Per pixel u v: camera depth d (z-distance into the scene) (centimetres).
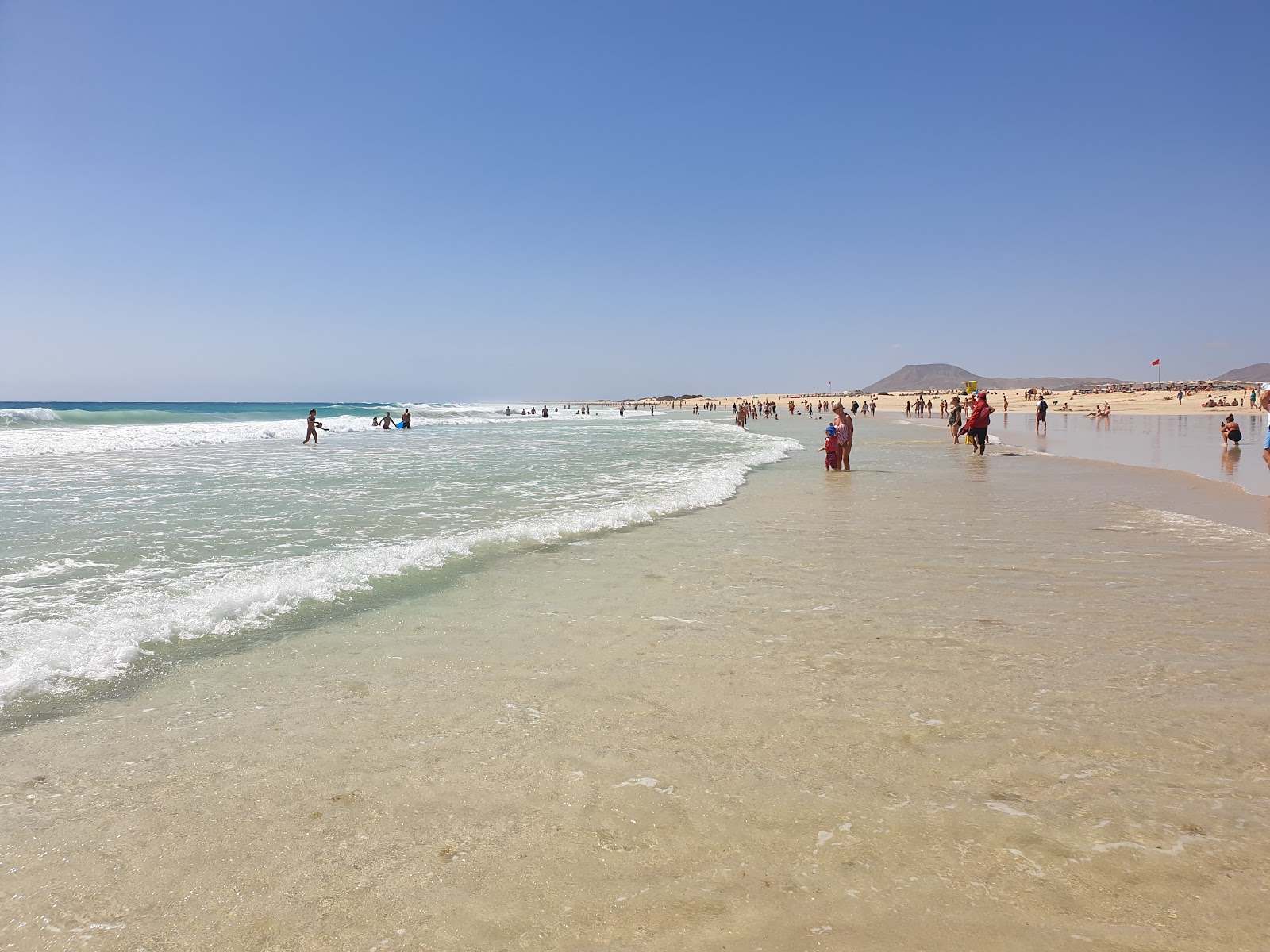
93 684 388
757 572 638
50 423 3888
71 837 248
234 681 390
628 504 1040
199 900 217
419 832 248
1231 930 193
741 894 213
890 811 254
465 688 377
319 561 687
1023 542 766
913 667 399
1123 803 257
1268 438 1291
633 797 268
